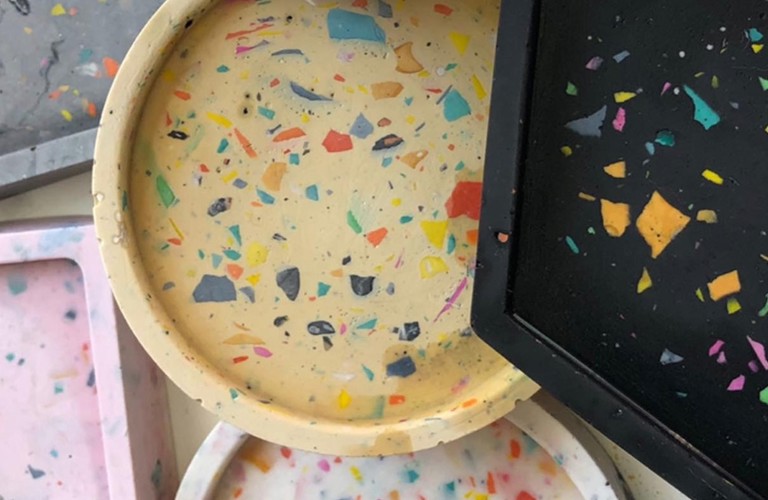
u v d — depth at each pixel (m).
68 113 0.35
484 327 0.26
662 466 0.25
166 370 0.30
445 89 0.29
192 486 0.35
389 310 0.30
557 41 0.23
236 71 0.29
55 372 0.37
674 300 0.24
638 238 0.24
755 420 0.24
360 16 0.28
